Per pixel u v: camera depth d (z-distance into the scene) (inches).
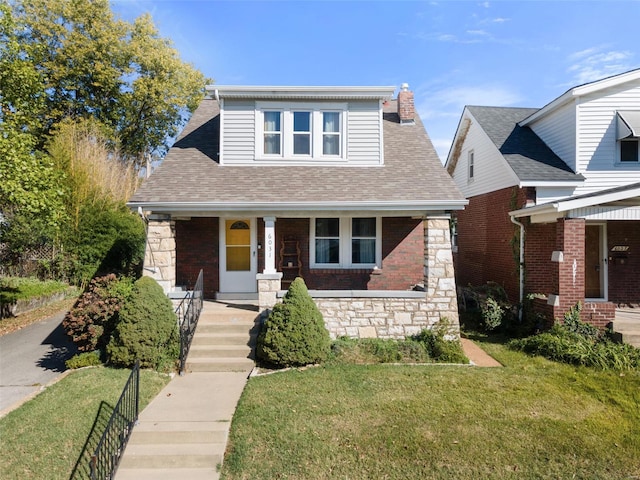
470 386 242.4
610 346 295.1
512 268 435.2
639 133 376.2
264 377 257.9
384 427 193.2
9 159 358.0
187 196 328.5
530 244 408.8
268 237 335.6
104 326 298.5
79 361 277.0
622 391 234.5
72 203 544.1
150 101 1001.5
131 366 274.2
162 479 164.1
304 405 216.1
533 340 320.8
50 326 398.0
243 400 222.4
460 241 609.3
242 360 281.6
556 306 332.8
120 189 681.0
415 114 484.4
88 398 226.5
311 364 280.7
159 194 330.0
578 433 187.8
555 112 434.0
